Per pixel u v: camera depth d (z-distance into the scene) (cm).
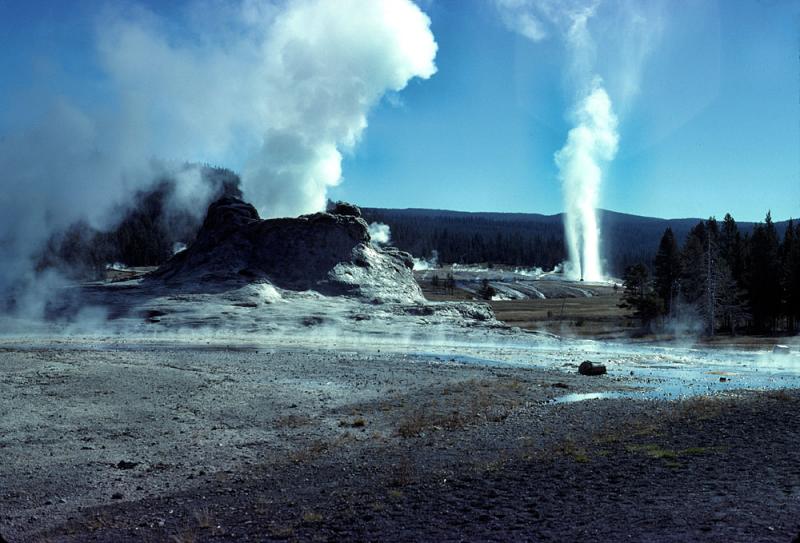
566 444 1599
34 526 1172
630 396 2538
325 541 978
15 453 1650
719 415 1883
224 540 1023
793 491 1066
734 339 6769
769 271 8169
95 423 1966
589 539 895
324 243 7656
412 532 991
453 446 1670
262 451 1714
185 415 2106
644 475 1238
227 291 6550
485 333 5881
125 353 3691
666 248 9231
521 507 1083
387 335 5491
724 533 870
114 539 1067
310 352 4072
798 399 2186
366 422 2048
